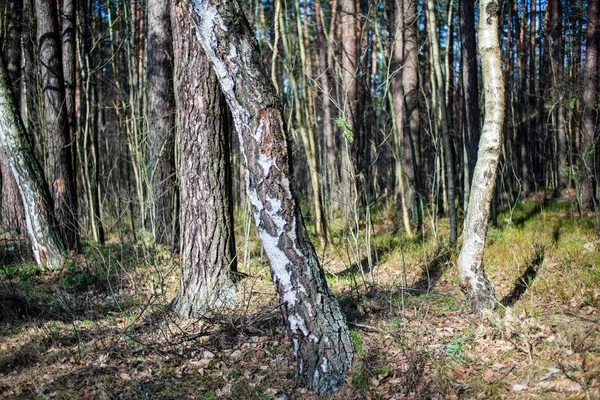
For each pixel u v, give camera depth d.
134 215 9.86
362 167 9.85
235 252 6.12
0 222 13.70
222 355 4.74
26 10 12.88
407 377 3.94
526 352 4.26
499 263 7.43
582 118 11.30
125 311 6.23
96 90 14.01
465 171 9.62
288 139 3.83
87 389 4.22
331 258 9.04
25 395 4.16
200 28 3.57
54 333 5.29
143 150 9.77
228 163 6.04
